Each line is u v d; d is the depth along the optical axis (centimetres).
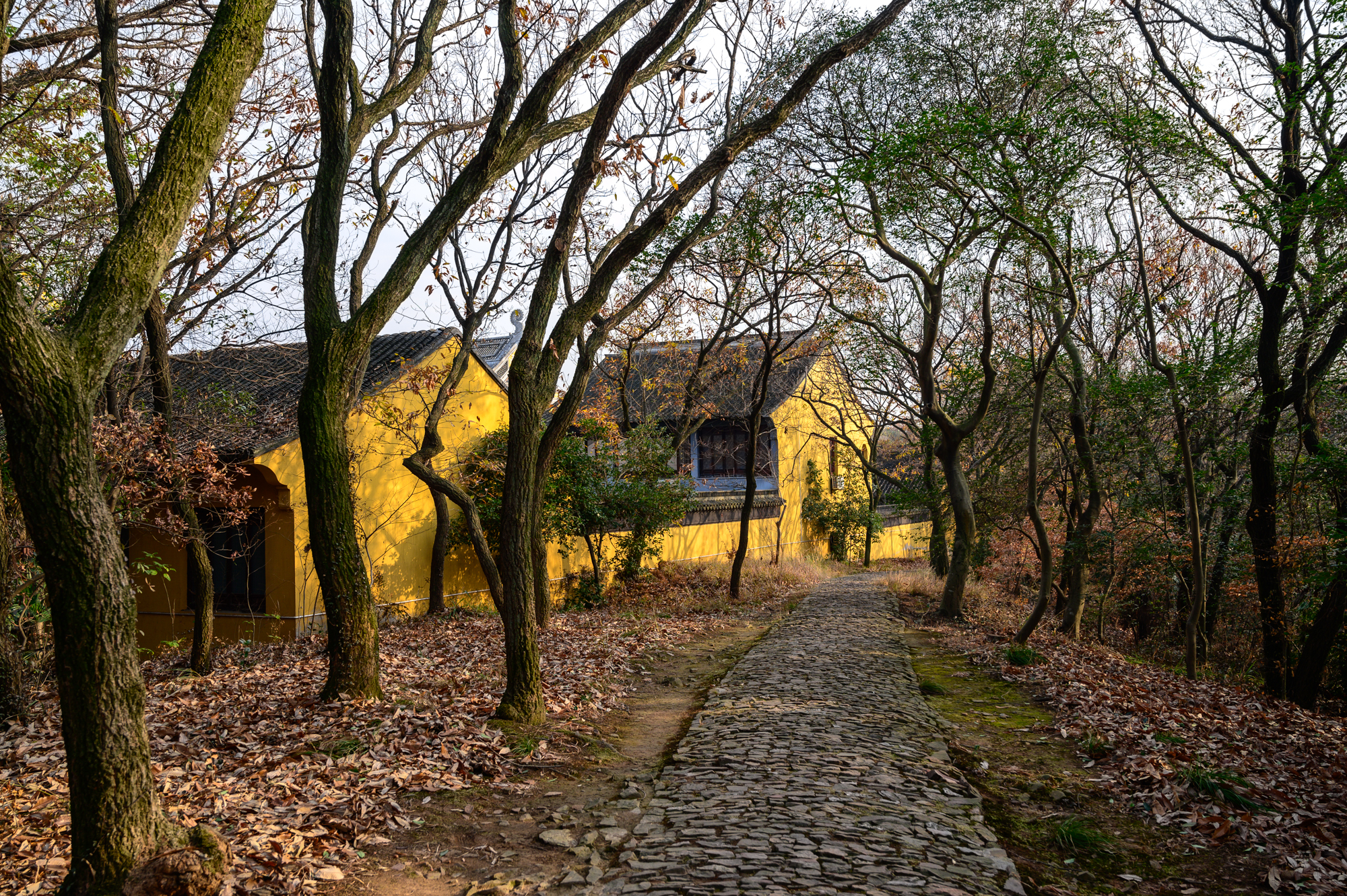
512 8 741
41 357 362
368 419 1483
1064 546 1543
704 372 1962
